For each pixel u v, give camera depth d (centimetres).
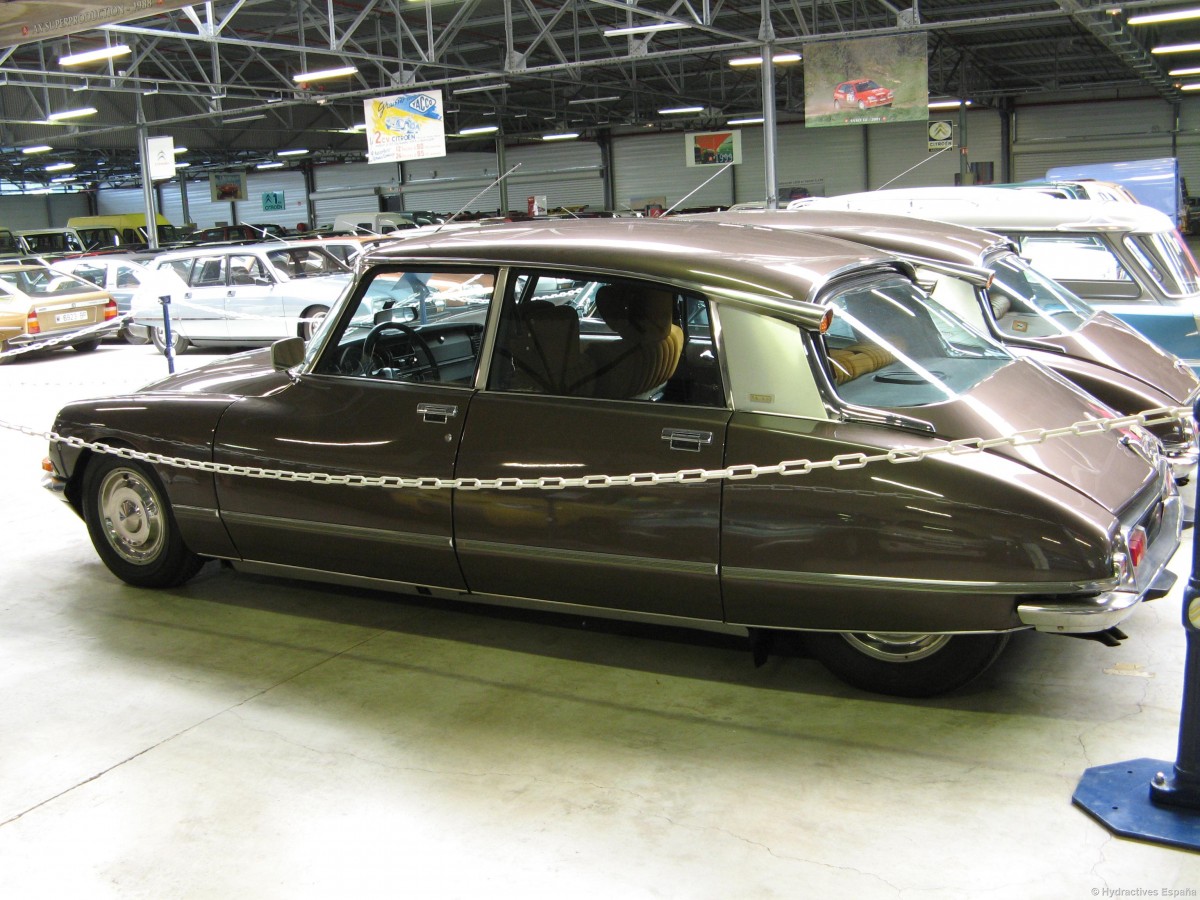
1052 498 318
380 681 398
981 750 330
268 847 293
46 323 1505
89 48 2406
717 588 355
